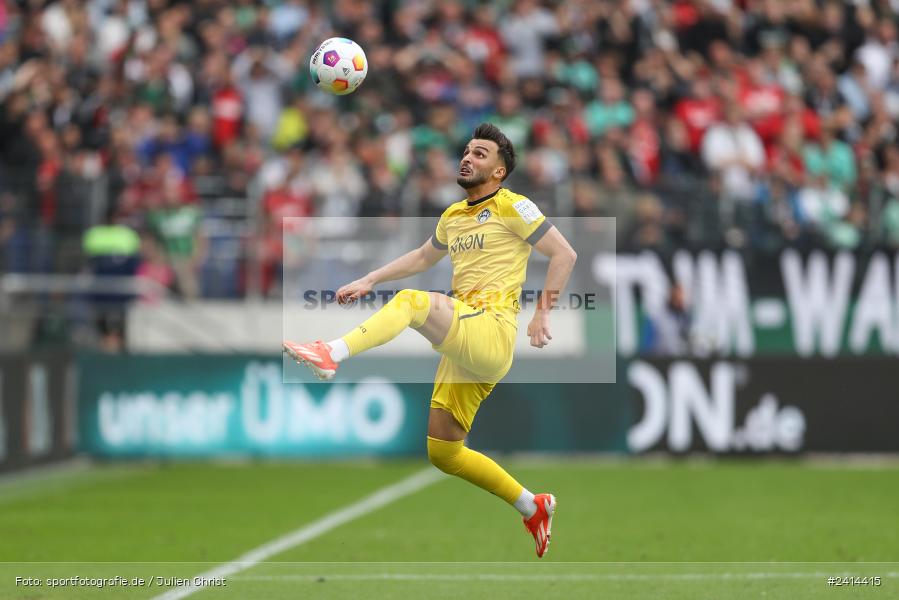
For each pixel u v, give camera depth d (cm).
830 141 6372
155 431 5128
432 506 3956
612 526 3538
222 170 5928
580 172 5925
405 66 6500
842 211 5941
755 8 7144
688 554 3053
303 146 6166
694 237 5516
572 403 5197
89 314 5350
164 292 5412
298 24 6750
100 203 5562
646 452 5172
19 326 5259
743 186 6047
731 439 5184
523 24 6762
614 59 6712
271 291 5416
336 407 5156
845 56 7100
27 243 5428
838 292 5275
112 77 6275
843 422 5200
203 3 6831
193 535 3375
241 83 6362
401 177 5978
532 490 4334
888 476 4731
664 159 6172
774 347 5278
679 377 5184
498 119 6131
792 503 4022
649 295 5259
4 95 6512
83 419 5109
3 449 4491
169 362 5141
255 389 5150
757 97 6531
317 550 3112
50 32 6738
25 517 3716
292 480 4625
